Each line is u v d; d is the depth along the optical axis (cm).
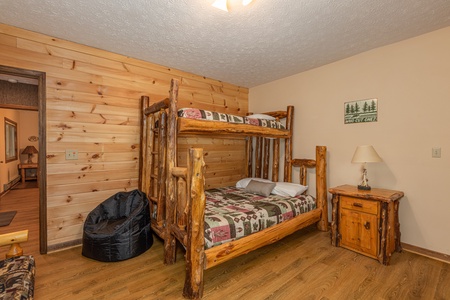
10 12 204
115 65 292
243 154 448
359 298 179
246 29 230
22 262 161
